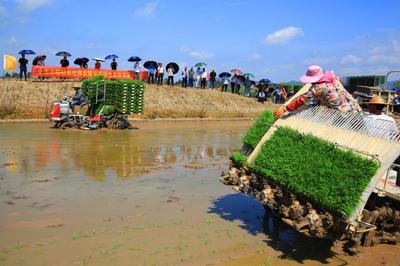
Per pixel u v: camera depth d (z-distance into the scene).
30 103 22.50
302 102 6.83
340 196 5.19
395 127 5.60
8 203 8.04
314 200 5.50
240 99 32.81
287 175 5.94
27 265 5.56
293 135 6.33
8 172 10.35
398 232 6.79
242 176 6.88
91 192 9.01
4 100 21.92
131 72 27.86
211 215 7.94
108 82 18.95
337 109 6.54
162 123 23.92
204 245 6.48
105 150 13.83
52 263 5.64
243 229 7.27
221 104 30.73
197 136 18.94
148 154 13.66
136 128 20.39
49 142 14.78
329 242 6.68
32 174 10.27
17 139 15.16
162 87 29.50
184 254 6.11
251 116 30.53
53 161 11.78
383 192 6.17
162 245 6.38
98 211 7.81
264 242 6.73
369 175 5.11
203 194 9.36
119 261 5.77
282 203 6.15
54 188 9.17
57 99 23.36
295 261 6.06
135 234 6.77
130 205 8.26
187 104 28.81
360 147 5.55
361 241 6.49
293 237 6.98
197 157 13.70
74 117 18.64
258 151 6.92
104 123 19.14
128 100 19.44
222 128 23.03
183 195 9.17
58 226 6.97
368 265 6.05
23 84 23.81
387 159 5.14
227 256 6.13
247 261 6.00
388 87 11.19
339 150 5.57
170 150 14.67
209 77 33.62
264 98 34.34
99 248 6.17
